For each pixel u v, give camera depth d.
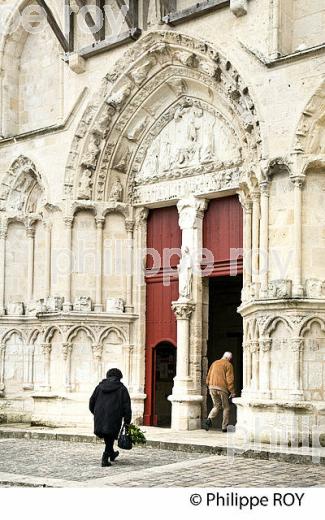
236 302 27.91
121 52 21.80
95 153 22.33
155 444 17.61
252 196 18.97
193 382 20.81
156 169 22.28
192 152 21.48
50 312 22.16
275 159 17.81
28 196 24.30
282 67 18.06
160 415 23.25
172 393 21.83
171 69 21.45
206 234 21.42
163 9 21.12
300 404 16.59
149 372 22.25
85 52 22.28
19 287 24.27
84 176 22.41
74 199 22.36
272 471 14.23
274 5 18.56
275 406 16.98
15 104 25.11
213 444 16.84
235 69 18.95
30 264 23.97
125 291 22.58
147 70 21.70
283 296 17.17
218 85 20.28
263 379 17.41
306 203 17.64
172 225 22.31
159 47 21.09
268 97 18.23
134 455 16.50
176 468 14.60
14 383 23.83
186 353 20.84
